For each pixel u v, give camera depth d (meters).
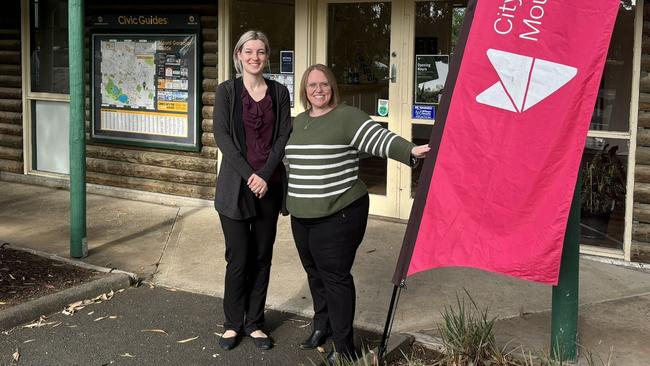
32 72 8.52
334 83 3.77
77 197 5.67
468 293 4.88
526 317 4.62
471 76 3.41
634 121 5.49
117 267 5.57
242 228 4.06
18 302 4.65
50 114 8.50
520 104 3.33
